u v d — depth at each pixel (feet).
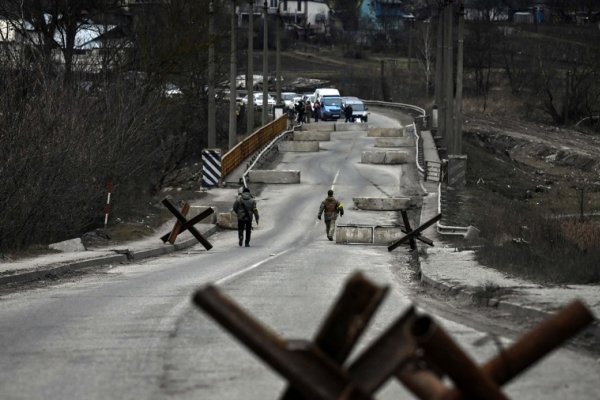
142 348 63.41
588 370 54.85
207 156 320.70
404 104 628.28
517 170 423.64
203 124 422.41
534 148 483.51
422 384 22.39
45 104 189.98
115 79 263.49
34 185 169.17
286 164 379.76
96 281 121.60
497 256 124.36
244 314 21.68
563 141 510.17
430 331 21.26
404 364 21.65
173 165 337.52
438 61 445.37
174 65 298.15
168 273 132.16
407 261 159.12
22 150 164.55
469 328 72.33
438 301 93.45
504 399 22.11
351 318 22.21
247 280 114.62
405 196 303.27
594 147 497.05
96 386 51.13
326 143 446.19
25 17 279.49
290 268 136.26
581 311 23.62
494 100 647.97
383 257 169.17
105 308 87.10
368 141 451.94
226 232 246.27
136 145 239.71
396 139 425.69
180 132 363.15
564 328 23.62
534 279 101.50
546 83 607.78
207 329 71.61
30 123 172.45
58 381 52.80
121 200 237.25
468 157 417.08
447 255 143.95
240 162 366.02
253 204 207.10
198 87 364.99
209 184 321.11
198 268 141.69
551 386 50.16
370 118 582.76
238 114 507.71
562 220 241.96
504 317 80.23
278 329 71.00
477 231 196.54
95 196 202.59
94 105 228.02
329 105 556.10
